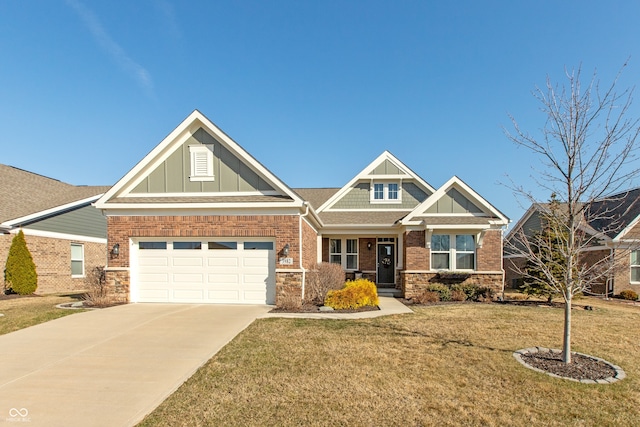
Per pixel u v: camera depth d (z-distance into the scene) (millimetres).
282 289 12500
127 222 13141
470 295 14531
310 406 4895
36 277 17281
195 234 12898
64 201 20312
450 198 15766
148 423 4516
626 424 4492
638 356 7008
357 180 19766
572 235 6645
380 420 4539
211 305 12500
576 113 6570
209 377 5918
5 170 21484
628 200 19609
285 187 12867
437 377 5848
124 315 10578
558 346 7570
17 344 7789
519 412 4750
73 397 5266
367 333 8492
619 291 18344
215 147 13562
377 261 19422
